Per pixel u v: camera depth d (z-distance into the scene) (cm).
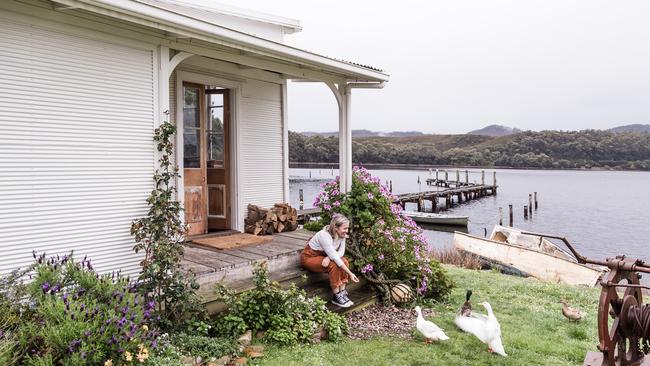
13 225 366
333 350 456
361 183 713
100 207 420
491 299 738
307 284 594
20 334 298
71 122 401
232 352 404
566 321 618
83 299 345
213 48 531
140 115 453
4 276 350
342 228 568
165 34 469
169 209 444
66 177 397
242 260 546
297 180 5394
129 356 313
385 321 570
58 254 392
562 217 2650
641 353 331
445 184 4425
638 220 2519
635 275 332
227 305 465
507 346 504
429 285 686
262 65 593
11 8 363
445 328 552
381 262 661
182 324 429
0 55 358
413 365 434
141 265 421
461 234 1361
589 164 9131
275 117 821
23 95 371
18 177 369
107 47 426
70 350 291
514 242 1364
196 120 709
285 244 655
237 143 742
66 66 397
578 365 452
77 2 359
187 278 451
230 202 750
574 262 1020
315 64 609
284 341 448
